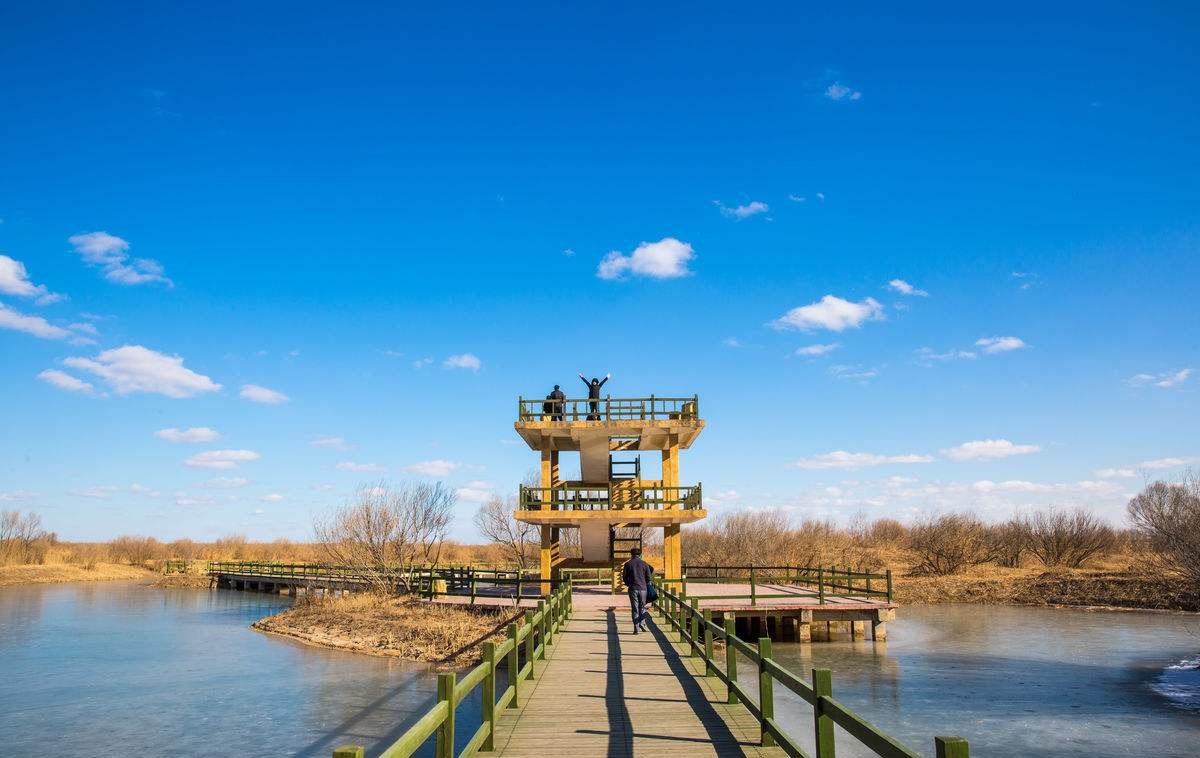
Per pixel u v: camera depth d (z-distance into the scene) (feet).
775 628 105.81
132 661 92.84
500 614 99.96
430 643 94.02
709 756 31.60
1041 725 59.77
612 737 34.58
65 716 67.05
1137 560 180.96
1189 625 120.98
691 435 109.81
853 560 214.48
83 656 96.68
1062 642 102.32
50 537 276.41
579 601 102.27
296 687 77.36
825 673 22.70
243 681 80.59
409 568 133.59
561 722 37.40
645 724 36.96
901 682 75.46
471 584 109.50
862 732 18.37
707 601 98.37
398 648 95.14
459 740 57.21
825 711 22.13
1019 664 85.25
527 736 34.83
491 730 33.09
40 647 103.96
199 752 56.85
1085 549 204.44
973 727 59.31
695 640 58.49
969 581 181.57
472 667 82.99
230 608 152.97
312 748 57.41
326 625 112.27
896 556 228.84
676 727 36.37
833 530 249.34
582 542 117.39
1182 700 67.77
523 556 176.76
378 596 125.59
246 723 64.34
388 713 67.15
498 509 187.01
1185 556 133.08
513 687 41.24
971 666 83.97
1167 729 58.54
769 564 196.34
